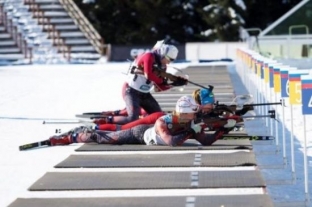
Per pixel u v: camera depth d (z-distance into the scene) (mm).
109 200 22406
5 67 116688
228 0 175875
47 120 43125
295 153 33125
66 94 63625
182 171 26703
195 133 32312
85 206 21719
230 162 28062
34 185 24609
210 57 139250
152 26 184500
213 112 32375
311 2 125625
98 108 51344
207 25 186375
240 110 33531
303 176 27938
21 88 71375
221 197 22484
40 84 76438
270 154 32875
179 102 32406
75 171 27125
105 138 33438
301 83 23703
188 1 186000
